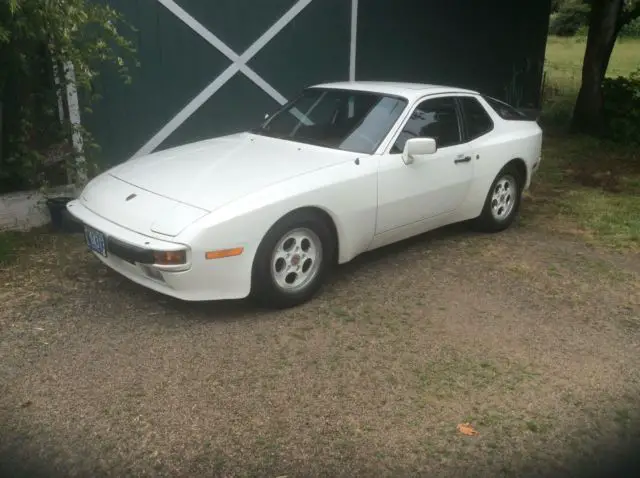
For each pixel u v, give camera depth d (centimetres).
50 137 585
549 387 336
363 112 488
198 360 347
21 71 534
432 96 507
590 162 903
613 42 1053
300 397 317
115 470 262
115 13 566
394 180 455
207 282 367
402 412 308
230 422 295
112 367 338
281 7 768
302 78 817
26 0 471
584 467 276
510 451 284
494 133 558
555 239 582
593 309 434
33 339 365
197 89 722
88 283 445
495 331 396
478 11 1072
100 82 645
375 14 895
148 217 372
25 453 271
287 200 387
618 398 329
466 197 532
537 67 1238
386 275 478
